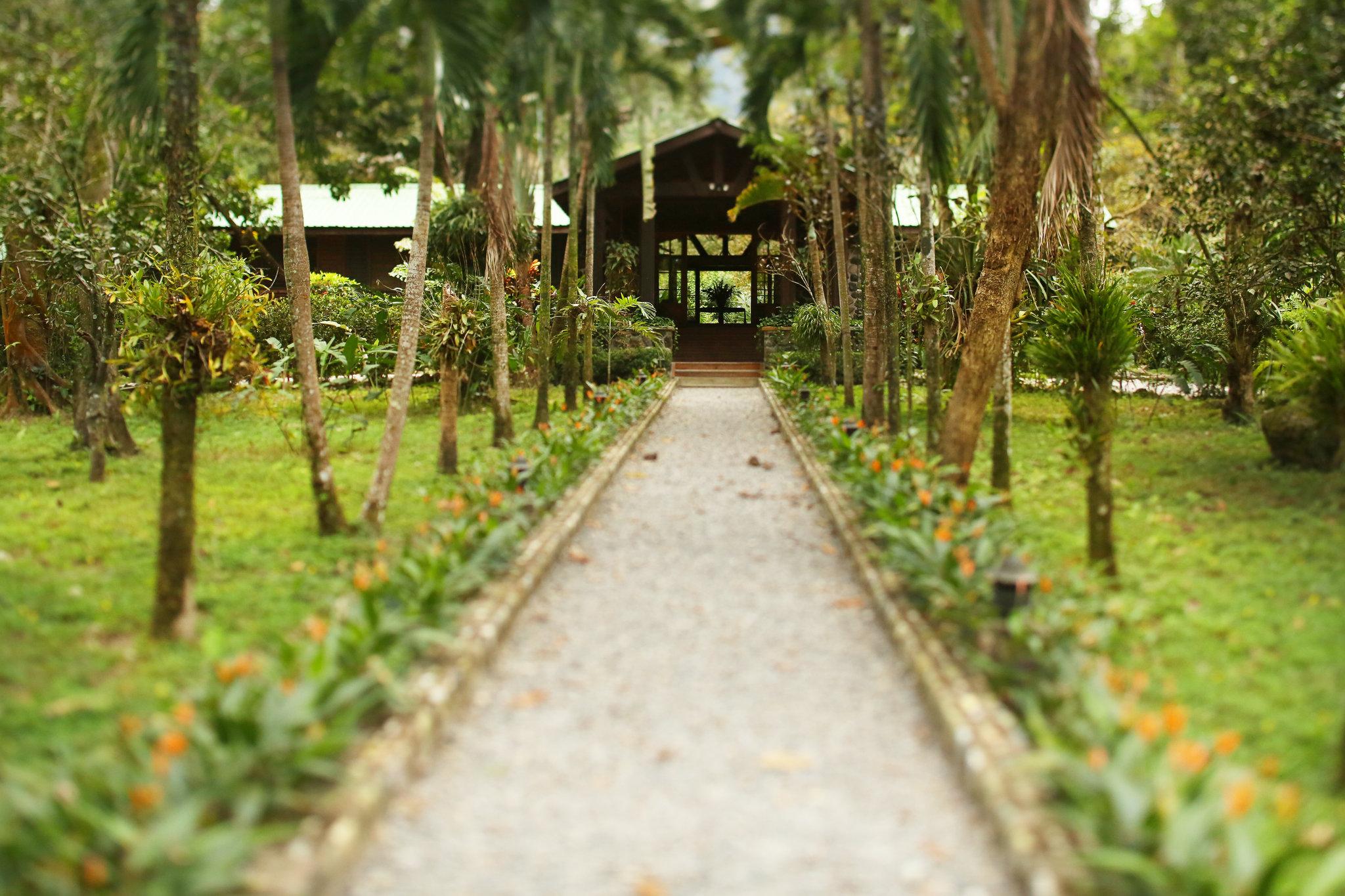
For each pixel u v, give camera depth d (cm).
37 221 1049
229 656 477
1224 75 957
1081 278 967
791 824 344
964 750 370
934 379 990
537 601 589
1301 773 352
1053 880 283
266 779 325
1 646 487
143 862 264
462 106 786
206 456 1078
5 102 945
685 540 738
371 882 308
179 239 991
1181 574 613
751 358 2261
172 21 706
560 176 2316
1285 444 939
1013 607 468
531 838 335
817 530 768
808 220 1725
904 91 920
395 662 433
